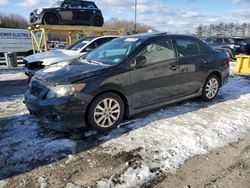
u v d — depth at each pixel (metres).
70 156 3.23
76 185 2.67
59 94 3.47
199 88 5.22
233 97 5.93
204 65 5.16
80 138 3.70
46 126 3.67
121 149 3.39
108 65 3.97
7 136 3.81
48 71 4.02
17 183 2.72
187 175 2.86
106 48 4.71
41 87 3.68
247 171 2.95
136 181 2.74
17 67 13.39
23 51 19.41
